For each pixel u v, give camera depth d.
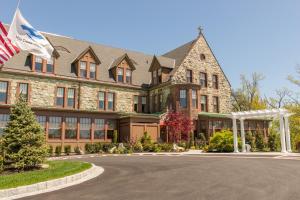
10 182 10.17
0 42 15.38
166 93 37.34
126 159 21.52
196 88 37.00
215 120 36.09
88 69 35.72
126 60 39.09
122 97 37.78
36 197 8.72
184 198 7.97
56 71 33.38
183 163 17.42
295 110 49.81
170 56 44.28
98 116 33.06
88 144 30.75
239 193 8.45
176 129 33.16
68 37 39.12
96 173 13.72
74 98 34.16
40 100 31.64
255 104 57.25
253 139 32.84
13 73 30.27
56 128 30.19
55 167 14.46
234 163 16.64
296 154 22.47
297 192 8.44
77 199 8.23
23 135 14.41
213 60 41.81
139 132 32.72
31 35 16.11
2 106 27.34
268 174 12.02
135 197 8.27
